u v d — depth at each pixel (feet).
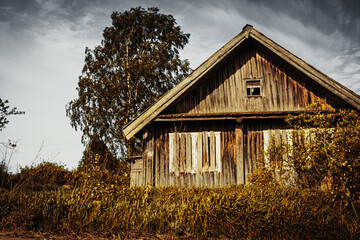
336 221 18.54
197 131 34.65
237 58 35.78
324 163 23.63
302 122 31.73
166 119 33.76
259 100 34.42
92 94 67.41
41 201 19.88
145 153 34.55
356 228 17.31
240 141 33.37
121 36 70.33
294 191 24.43
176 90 33.83
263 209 18.11
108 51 69.56
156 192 25.72
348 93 31.12
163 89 69.31
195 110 34.71
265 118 33.12
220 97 34.86
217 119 33.60
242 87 34.94
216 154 33.76
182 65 71.15
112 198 21.74
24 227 16.99
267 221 17.26
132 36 72.02
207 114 33.35
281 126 33.35
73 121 67.26
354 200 20.63
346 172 20.33
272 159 30.73
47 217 17.83
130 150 64.64
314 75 32.19
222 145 33.94
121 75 67.05
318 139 23.57
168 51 72.69
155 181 33.81
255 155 33.22
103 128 64.85
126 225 18.10
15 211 18.13
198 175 33.40
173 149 34.47
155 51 69.15
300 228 17.11
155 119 33.88
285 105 33.94
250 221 17.54
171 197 23.70
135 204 21.07
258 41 33.99
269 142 31.58
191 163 33.86
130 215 19.34
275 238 16.83
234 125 34.40
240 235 17.35
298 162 27.20
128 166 54.49
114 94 64.23
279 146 30.73
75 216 18.07
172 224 18.51
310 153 23.82
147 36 73.87
